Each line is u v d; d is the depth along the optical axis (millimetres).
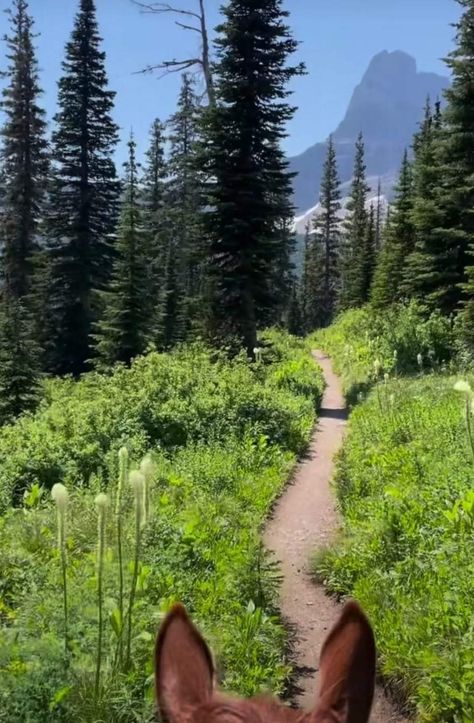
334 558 8719
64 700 5121
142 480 5016
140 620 6168
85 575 7188
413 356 23719
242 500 11336
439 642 6160
